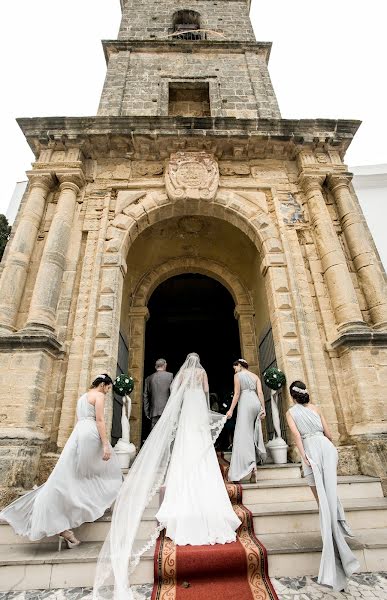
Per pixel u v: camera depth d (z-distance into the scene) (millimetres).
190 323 16375
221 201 8719
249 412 5516
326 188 9125
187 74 12266
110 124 8906
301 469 5734
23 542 4234
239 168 9352
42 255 7547
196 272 11500
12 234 7902
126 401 6336
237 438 5391
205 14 15203
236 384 5832
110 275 7602
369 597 3195
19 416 5688
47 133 8727
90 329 6883
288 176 9312
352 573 3428
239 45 13148
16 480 5016
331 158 9266
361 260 7812
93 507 4074
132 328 10188
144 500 4023
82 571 3604
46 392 6266
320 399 6559
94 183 8906
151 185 8891
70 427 6055
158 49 13055
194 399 5270
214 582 3375
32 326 6453
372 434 5758
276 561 3629
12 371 6012
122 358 8547
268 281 8117
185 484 4168
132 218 8430
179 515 3846
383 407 6086
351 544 3854
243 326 10320
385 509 4543
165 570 3418
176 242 10828
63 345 6730
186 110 12383
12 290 6965
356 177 13945
